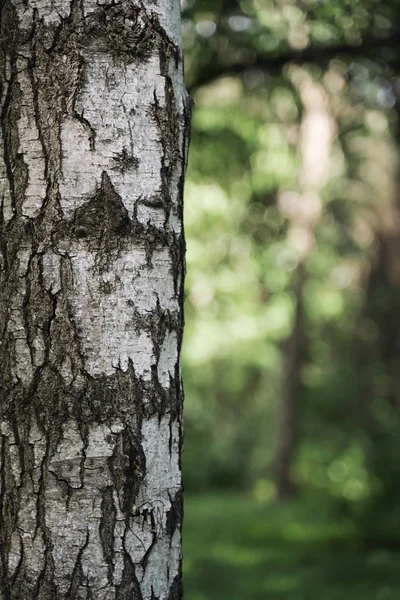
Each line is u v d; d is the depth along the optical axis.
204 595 7.10
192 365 19.28
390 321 13.98
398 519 8.90
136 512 2.19
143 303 2.21
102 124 2.19
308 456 16.83
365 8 5.77
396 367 13.59
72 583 2.15
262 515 13.02
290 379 16.70
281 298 17.28
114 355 2.18
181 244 2.32
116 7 2.21
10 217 2.19
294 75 6.47
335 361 15.30
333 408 13.76
